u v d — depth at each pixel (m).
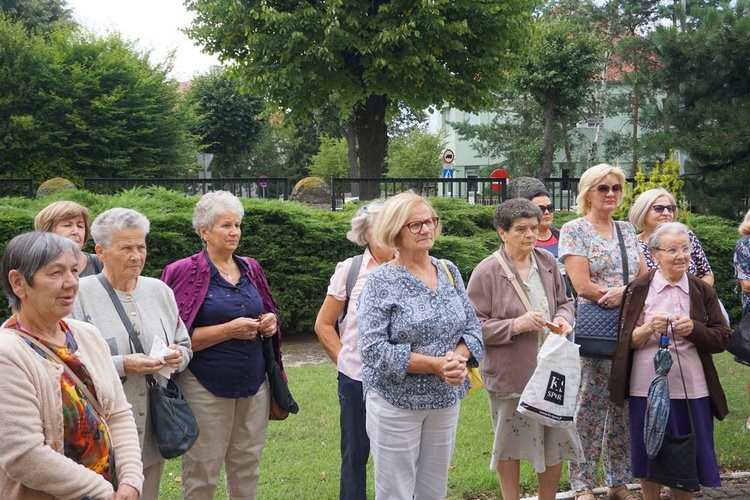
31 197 11.34
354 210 9.88
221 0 17.52
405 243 3.22
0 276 2.43
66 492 2.26
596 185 4.53
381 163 19.28
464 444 5.39
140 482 2.59
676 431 3.93
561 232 4.64
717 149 10.30
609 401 4.50
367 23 16.58
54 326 2.46
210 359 3.63
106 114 21.66
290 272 8.99
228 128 40.59
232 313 3.68
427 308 3.17
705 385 4.02
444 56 17.66
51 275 2.36
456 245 9.41
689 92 11.08
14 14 33.19
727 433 5.65
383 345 3.09
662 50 11.10
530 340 3.92
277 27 16.89
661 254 4.04
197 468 3.63
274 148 53.50
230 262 3.89
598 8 28.67
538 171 31.83
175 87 24.70
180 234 8.47
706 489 4.65
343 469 3.84
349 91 17.33
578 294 4.50
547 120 27.03
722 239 9.67
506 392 3.92
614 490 4.55
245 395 3.70
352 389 3.76
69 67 21.77
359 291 3.80
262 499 4.38
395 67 16.45
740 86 10.95
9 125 21.05
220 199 3.77
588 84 27.05
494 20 17.56
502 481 4.09
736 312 9.84
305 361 8.20
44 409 2.29
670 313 4.00
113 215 3.28
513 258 4.07
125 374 3.16
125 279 3.31
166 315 3.42
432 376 3.18
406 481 3.21
